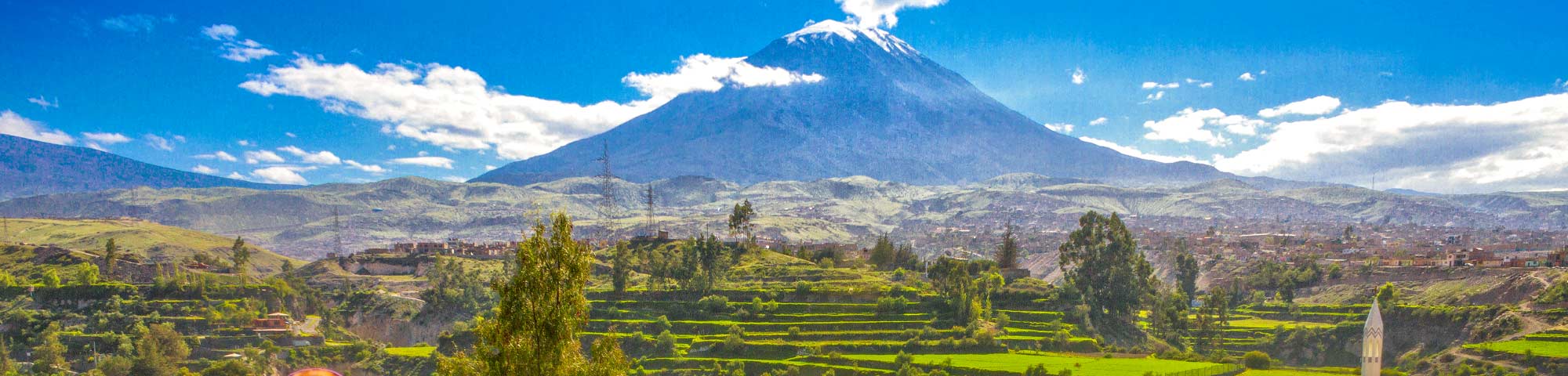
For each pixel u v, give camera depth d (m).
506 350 76.06
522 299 76.38
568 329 76.31
